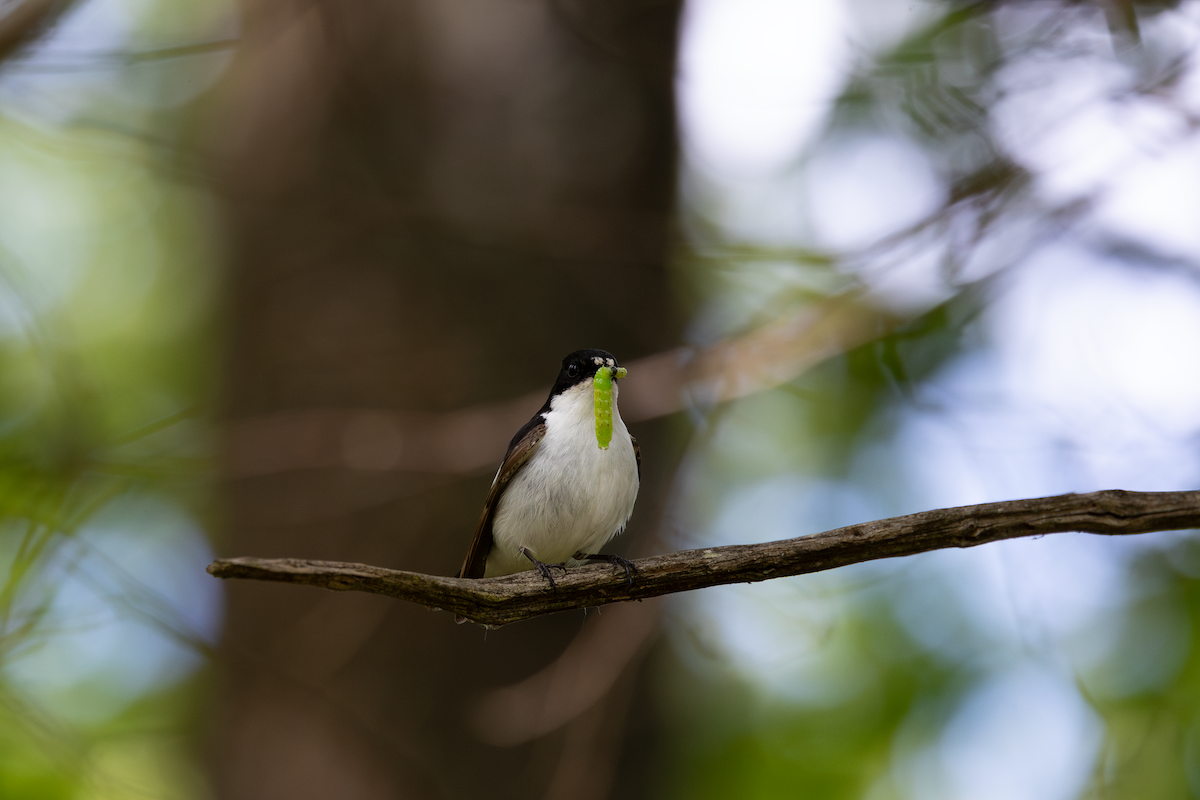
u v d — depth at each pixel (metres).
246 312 10.30
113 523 12.99
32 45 8.48
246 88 10.55
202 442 9.78
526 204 10.05
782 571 6.24
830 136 13.95
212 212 11.63
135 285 19.92
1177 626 12.18
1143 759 10.91
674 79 10.16
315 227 10.17
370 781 9.36
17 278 9.53
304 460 9.49
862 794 14.82
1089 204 10.05
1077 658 12.42
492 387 9.97
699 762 15.20
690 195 13.74
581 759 8.99
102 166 17.50
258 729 9.55
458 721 9.59
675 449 11.64
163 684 14.91
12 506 9.02
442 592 5.88
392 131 9.98
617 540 10.93
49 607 7.90
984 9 10.07
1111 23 9.00
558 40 10.35
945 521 5.95
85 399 9.75
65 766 8.56
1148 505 5.68
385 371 9.91
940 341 13.47
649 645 9.84
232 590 10.07
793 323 10.45
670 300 10.99
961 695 14.25
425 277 10.07
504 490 9.62
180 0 16.61
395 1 10.16
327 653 9.53
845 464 16.89
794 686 15.66
